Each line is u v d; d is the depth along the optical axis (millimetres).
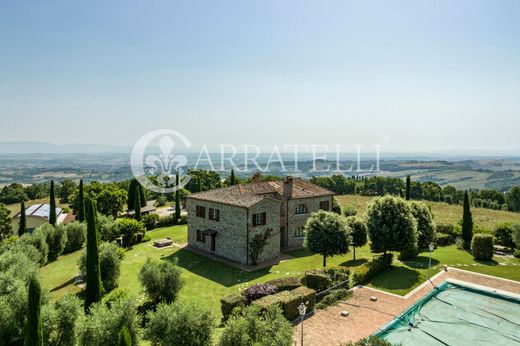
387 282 23781
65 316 15727
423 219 33000
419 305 20156
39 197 108750
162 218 57031
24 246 31766
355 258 33844
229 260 35062
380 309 19406
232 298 20469
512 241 32938
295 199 40719
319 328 17344
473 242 30172
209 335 15391
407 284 23219
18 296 16781
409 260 29641
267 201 35000
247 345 13805
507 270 26234
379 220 27641
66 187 96750
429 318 18672
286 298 18672
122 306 15789
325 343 15781
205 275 30531
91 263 21953
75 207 67375
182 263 34594
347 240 29016
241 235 33969
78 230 42625
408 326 17688
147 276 22609
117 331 14930
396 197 28984
